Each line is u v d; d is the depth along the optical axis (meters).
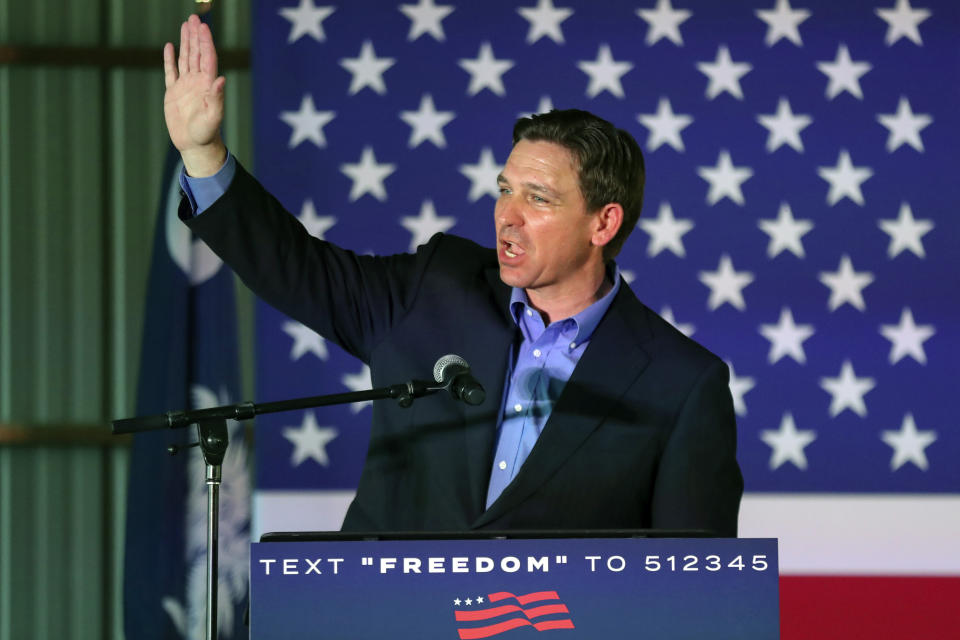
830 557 14.85
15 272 15.38
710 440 7.39
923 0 15.45
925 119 15.35
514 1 15.24
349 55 15.12
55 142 15.47
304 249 7.66
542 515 7.09
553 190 7.32
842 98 15.34
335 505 14.69
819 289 15.16
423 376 7.61
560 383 7.56
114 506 15.36
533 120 7.66
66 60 15.46
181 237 13.60
